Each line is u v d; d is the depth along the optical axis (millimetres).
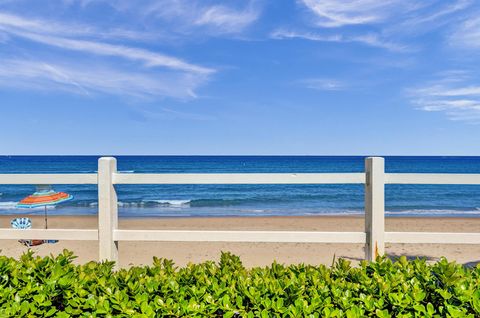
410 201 23109
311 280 2592
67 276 2553
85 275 2627
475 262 7449
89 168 54188
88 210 18500
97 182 3965
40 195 11094
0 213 17672
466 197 24781
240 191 27906
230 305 2305
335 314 2162
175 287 2484
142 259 7758
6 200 23391
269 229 13062
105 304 2293
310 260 7715
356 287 2467
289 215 17375
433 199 23969
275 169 55406
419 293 2273
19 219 10391
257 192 27281
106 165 3838
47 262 2768
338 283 2510
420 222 14500
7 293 2381
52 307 2301
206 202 22375
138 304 2312
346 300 2279
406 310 2246
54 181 3986
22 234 3934
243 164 64125
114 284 2562
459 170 53406
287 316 2193
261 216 16844
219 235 3857
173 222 14781
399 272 2691
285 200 23344
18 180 4000
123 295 2383
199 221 15078
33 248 8781
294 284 2432
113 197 3932
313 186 30906
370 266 2824
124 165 59969
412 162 73312
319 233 3824
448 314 2146
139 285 2486
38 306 2322
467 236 3744
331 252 8414
